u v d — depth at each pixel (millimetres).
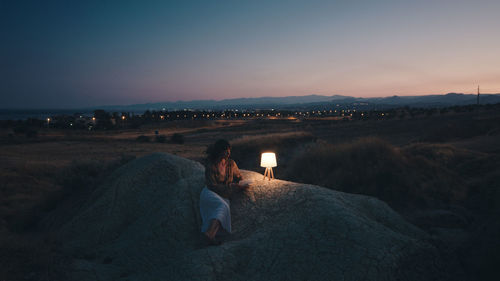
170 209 4566
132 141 55656
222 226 3900
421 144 11758
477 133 25453
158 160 6656
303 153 11117
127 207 5742
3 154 26906
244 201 4613
